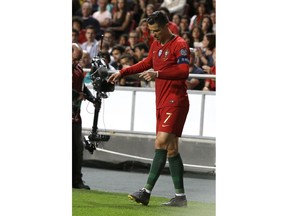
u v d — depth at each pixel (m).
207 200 27.34
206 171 33.78
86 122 35.34
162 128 25.39
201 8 42.31
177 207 25.64
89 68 36.47
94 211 24.39
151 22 25.11
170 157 25.81
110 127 35.34
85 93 29.03
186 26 42.00
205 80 35.72
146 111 34.91
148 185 25.41
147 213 24.38
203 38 39.69
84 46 41.75
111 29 44.53
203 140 33.97
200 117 34.06
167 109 25.36
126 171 34.91
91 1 47.53
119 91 35.19
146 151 34.88
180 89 25.39
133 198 25.30
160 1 46.19
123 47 40.56
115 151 35.31
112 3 47.03
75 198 26.42
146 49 39.97
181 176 25.81
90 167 35.66
